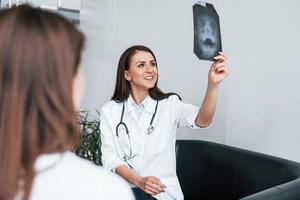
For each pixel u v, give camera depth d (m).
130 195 0.49
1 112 0.45
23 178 0.45
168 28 2.64
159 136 1.70
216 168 2.00
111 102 1.81
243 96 2.95
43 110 0.46
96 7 2.28
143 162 1.71
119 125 1.74
